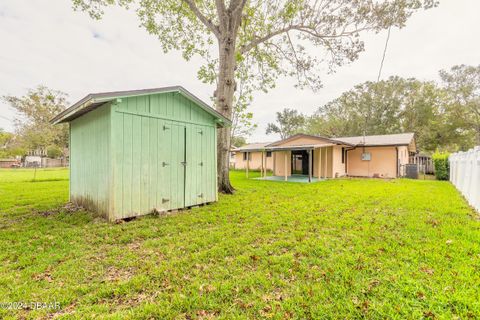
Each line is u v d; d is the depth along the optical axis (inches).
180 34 410.9
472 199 221.5
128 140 182.4
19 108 838.5
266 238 139.6
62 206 231.6
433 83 1005.2
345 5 330.6
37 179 474.6
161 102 205.6
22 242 133.7
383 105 1083.3
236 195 300.5
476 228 150.2
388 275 93.5
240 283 90.1
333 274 95.5
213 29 330.0
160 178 204.1
